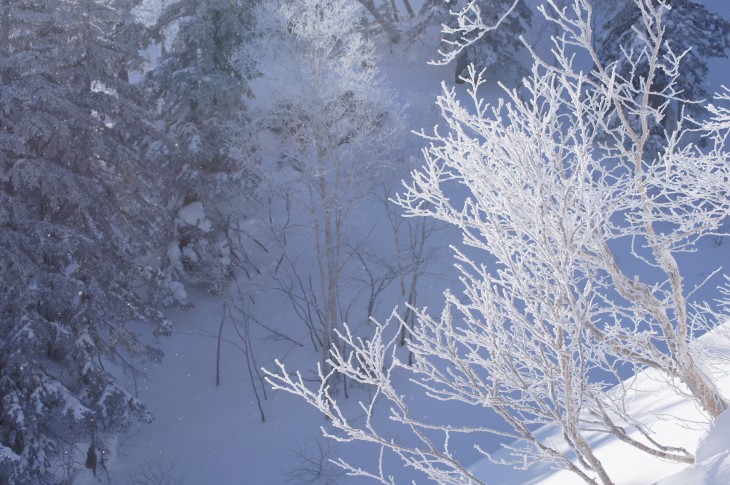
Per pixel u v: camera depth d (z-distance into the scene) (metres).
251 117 24.56
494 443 20.91
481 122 3.88
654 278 24.53
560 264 3.75
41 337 18.11
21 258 18.03
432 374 4.05
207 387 24.72
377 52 40.44
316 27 22.34
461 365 3.99
